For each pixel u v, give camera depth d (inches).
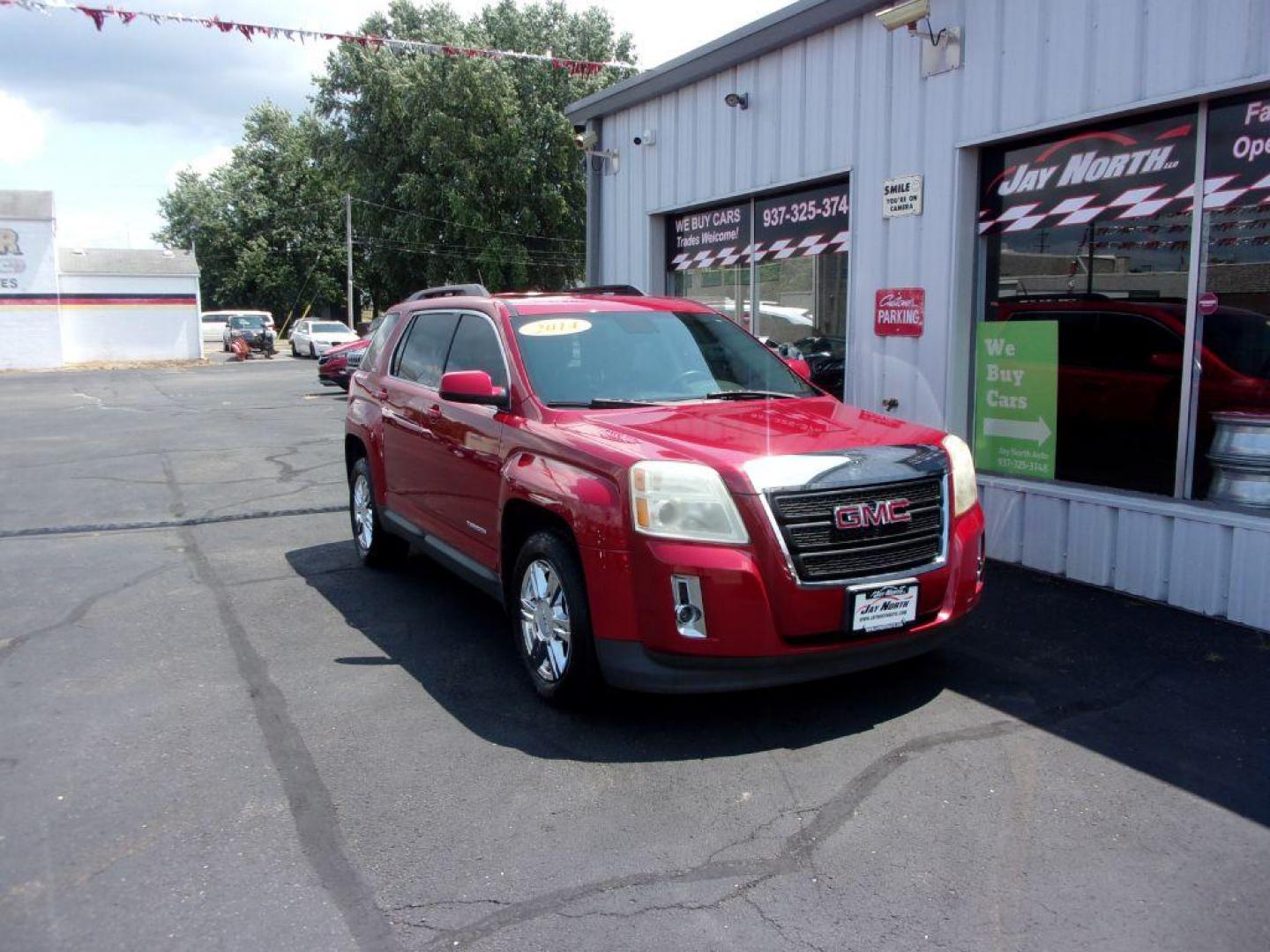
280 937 114.1
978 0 259.6
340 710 180.1
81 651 215.3
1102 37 230.8
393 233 1562.5
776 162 339.9
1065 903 117.9
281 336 2674.7
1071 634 208.5
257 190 2682.1
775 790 146.7
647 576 152.9
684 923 115.5
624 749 161.2
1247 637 204.2
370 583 267.6
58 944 113.2
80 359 1670.8
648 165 417.1
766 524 150.8
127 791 150.3
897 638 161.0
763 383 215.9
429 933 114.7
